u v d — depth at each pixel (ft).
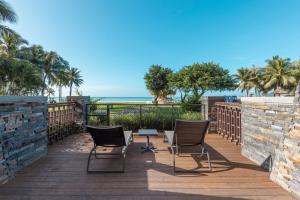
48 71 92.79
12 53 62.90
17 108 9.87
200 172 9.91
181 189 8.08
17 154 9.89
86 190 7.99
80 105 20.85
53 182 8.73
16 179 9.01
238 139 15.53
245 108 12.38
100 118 21.68
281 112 8.89
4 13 42.78
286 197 7.41
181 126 10.80
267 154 10.10
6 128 9.01
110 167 10.63
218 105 19.66
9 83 61.46
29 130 10.97
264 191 7.88
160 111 22.34
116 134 10.72
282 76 97.81
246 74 120.37
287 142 8.13
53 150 13.97
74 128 20.45
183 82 72.28
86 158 12.15
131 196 7.52
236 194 7.65
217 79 68.69
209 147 14.74
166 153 13.28
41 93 83.71
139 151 13.78
